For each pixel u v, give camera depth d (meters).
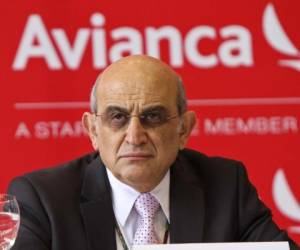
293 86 10.12
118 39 10.00
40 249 5.27
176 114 5.16
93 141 5.39
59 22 9.97
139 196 5.43
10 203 4.75
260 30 10.09
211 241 5.56
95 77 10.00
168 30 10.02
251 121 10.14
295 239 10.29
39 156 10.02
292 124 10.16
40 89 9.98
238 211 5.85
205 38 10.05
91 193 5.54
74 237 5.36
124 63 5.12
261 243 4.62
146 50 10.00
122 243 5.37
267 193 10.23
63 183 5.66
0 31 9.91
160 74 5.10
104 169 5.64
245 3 10.05
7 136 9.98
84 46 9.99
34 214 5.43
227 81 10.08
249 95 10.11
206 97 10.08
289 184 10.23
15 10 9.91
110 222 5.40
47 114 10.00
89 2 9.97
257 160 10.18
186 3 10.02
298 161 10.20
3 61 9.91
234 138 10.14
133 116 4.99
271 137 10.16
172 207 5.58
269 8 10.07
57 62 9.99
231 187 5.91
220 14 10.04
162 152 5.07
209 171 6.04
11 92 9.95
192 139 10.10
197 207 5.64
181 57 10.02
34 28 9.95
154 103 5.00
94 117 5.26
